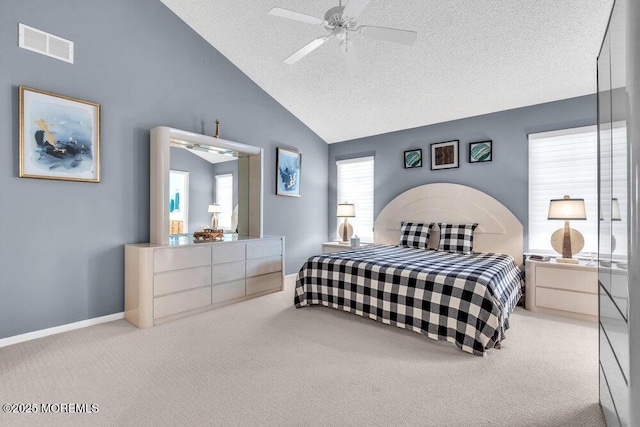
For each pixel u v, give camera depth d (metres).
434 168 4.61
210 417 1.68
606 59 1.64
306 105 4.80
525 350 2.49
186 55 3.71
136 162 3.28
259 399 1.84
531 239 3.90
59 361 2.27
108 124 3.08
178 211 3.64
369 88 4.10
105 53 3.05
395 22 3.01
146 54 3.35
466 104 4.04
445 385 1.99
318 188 5.60
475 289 2.44
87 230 2.95
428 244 4.48
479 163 4.24
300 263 5.26
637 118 0.97
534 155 3.89
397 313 2.80
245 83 4.38
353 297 3.12
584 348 2.52
